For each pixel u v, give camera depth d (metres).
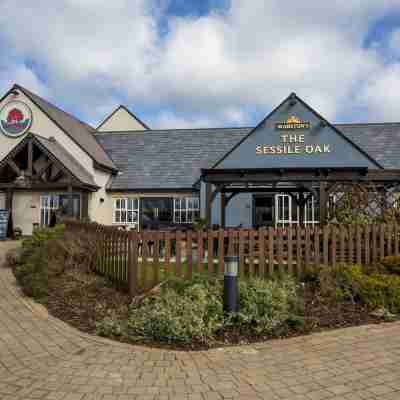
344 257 7.34
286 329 5.04
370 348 4.46
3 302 6.48
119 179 20.12
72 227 10.16
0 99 19.81
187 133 22.09
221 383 3.56
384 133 19.48
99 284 7.22
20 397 3.29
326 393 3.37
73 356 4.20
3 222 17.25
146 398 3.28
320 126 13.08
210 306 5.21
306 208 17.09
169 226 16.20
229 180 11.63
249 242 6.95
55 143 19.08
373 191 10.05
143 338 4.68
